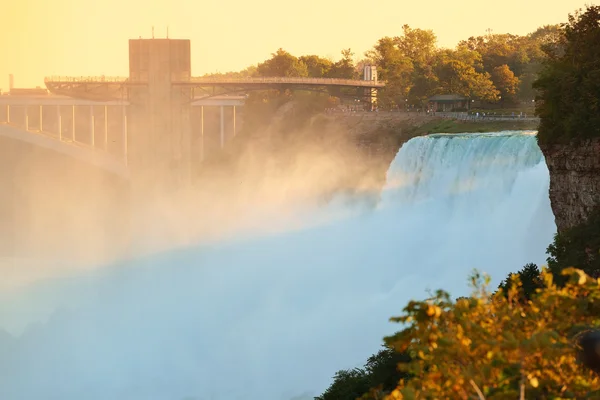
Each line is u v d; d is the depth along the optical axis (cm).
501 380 2828
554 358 2872
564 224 10312
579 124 9781
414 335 3050
